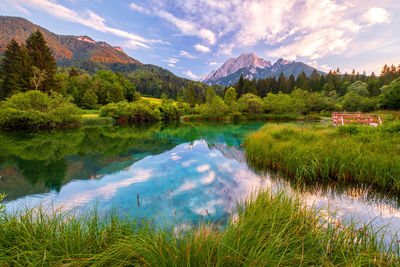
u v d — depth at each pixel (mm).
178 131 22047
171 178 6438
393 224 3363
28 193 5129
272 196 3586
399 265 1965
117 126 27969
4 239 2105
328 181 5785
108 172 7141
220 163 8367
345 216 3680
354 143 7023
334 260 2121
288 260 1945
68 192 5223
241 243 2082
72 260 1903
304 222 2721
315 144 7320
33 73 39812
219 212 3975
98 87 57094
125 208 4211
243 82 82125
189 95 83312
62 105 24266
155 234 2398
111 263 1950
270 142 8867
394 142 6770
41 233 2332
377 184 5262
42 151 10664
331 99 55031
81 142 13875
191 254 1888
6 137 15445
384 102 26172
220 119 44500
